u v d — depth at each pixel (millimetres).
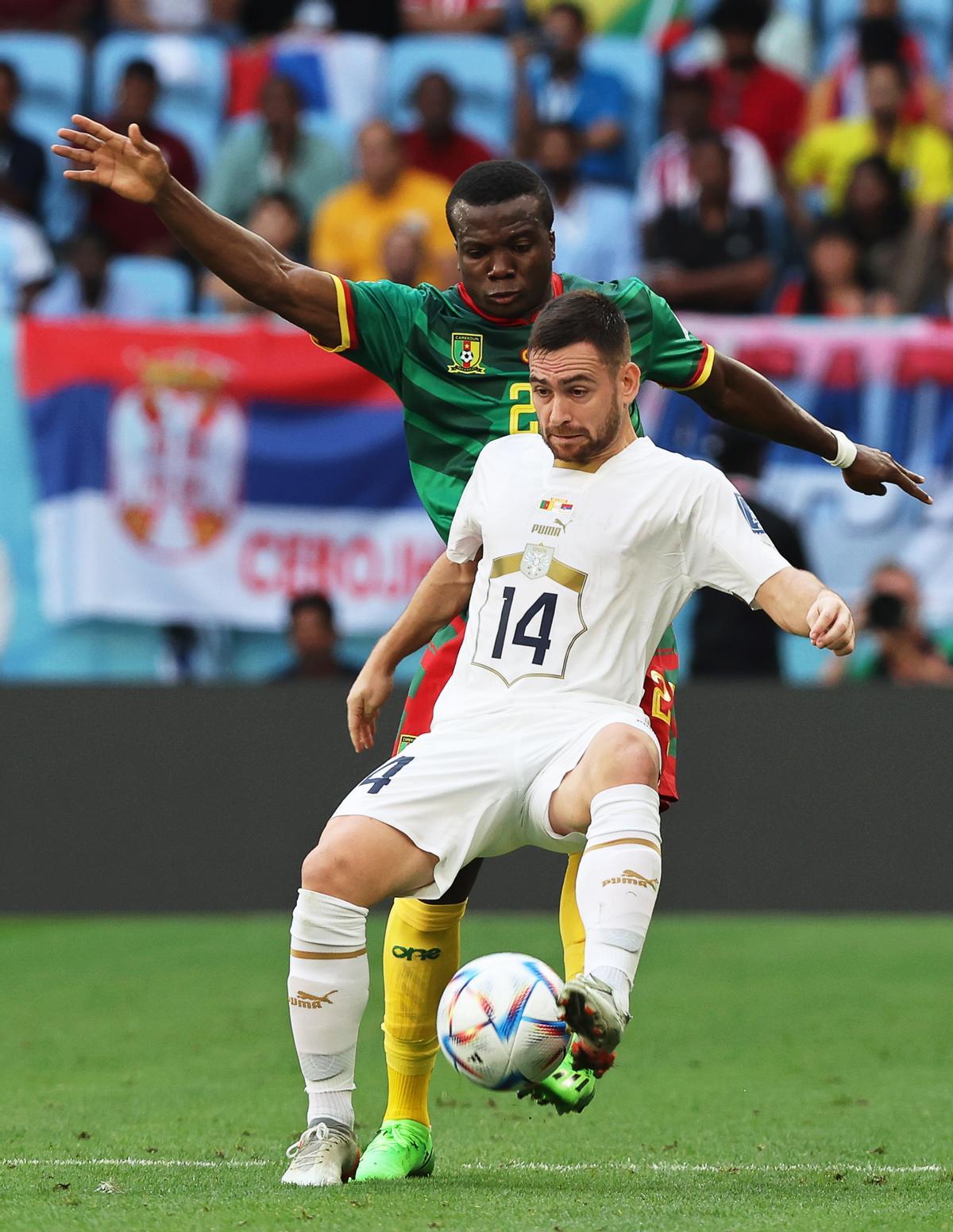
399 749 14258
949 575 36188
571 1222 10461
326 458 36281
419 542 36438
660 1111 17406
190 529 36312
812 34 41312
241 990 26969
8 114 40781
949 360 36406
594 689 11953
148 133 41000
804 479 36156
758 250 39438
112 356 36156
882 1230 10336
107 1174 12984
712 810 33938
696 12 41719
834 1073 20000
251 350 36250
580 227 39750
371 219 40094
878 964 29500
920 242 39156
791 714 33969
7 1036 22859
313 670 36438
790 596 11594
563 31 41344
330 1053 11977
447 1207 11094
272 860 34031
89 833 34000
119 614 36219
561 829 11750
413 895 12008
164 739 34125
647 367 14500
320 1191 11711
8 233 39750
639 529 11922
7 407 36125
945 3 41531
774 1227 10320
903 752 33812
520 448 12695
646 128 40781
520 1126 16438
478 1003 11305
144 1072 20016
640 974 28594
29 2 42281
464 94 41406
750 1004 25625
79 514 36156
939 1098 18125
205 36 42188
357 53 41906
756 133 40656
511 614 12094
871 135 40406
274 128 40531
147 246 39656
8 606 36188
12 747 34031
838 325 36781
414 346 14125
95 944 31812
